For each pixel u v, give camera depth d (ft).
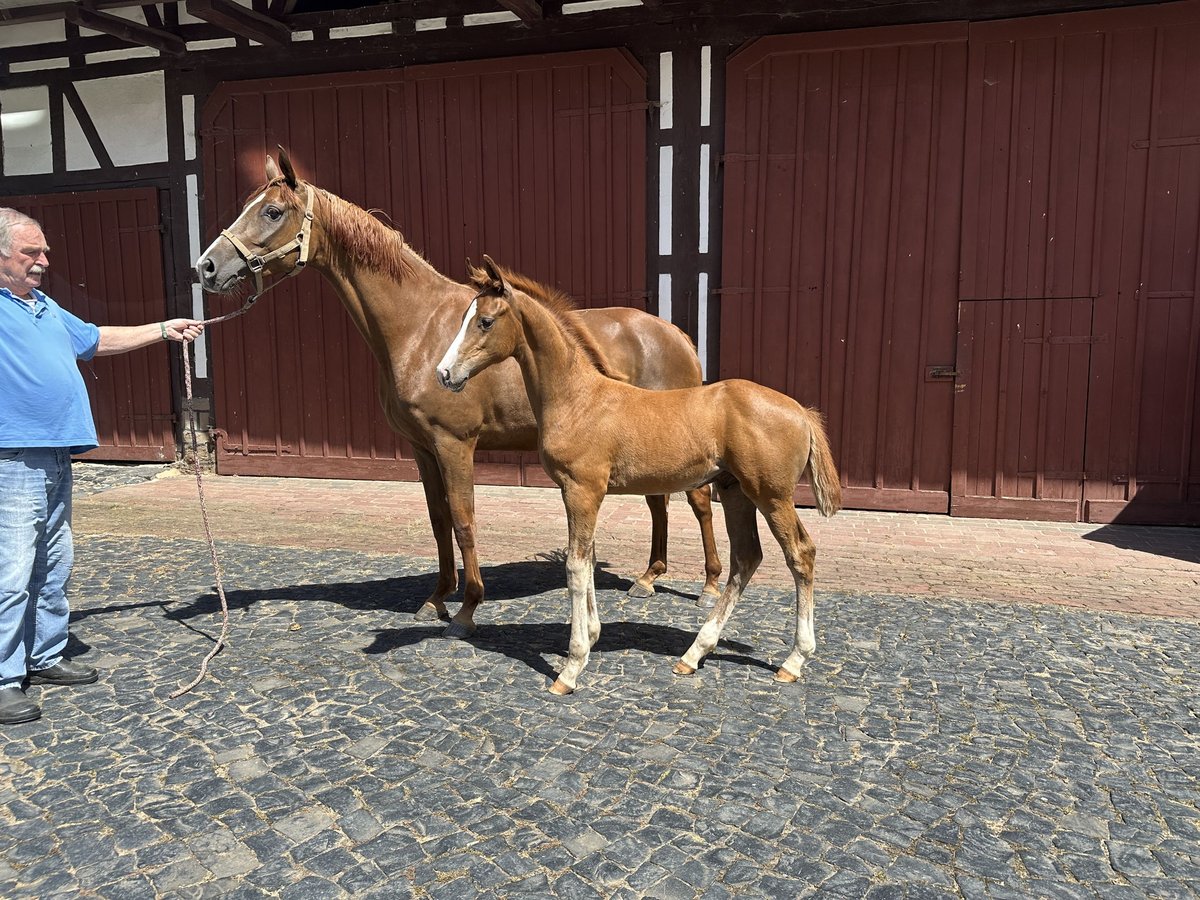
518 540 17.65
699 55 20.72
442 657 10.98
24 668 9.48
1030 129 19.04
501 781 7.86
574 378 9.66
